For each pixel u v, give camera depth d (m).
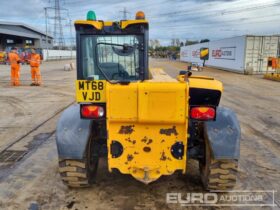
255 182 3.96
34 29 68.31
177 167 3.14
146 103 2.89
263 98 11.10
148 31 3.56
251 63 22.50
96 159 3.89
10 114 8.14
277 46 22.38
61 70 26.39
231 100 10.56
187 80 3.27
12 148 5.33
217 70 26.91
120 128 3.07
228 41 26.05
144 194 3.60
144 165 3.15
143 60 3.63
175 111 2.91
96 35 3.56
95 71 3.67
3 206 3.36
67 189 3.72
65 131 3.37
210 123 3.32
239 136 3.28
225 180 3.35
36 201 3.46
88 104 3.09
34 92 12.34
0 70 25.34
